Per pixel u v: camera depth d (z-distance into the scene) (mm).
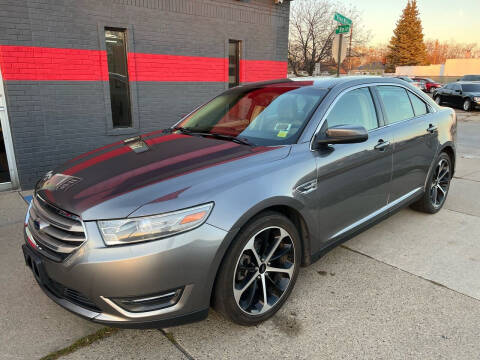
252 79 8438
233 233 2215
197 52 7219
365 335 2449
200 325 2555
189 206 2121
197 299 2188
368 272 3227
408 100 3955
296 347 2348
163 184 2236
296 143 2764
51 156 5719
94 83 5961
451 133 4453
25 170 5500
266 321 2590
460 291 2945
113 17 5992
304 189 2637
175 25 6785
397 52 62250
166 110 6984
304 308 2732
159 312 2129
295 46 25406
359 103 3314
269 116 3133
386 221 4340
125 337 2445
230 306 2322
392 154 3467
